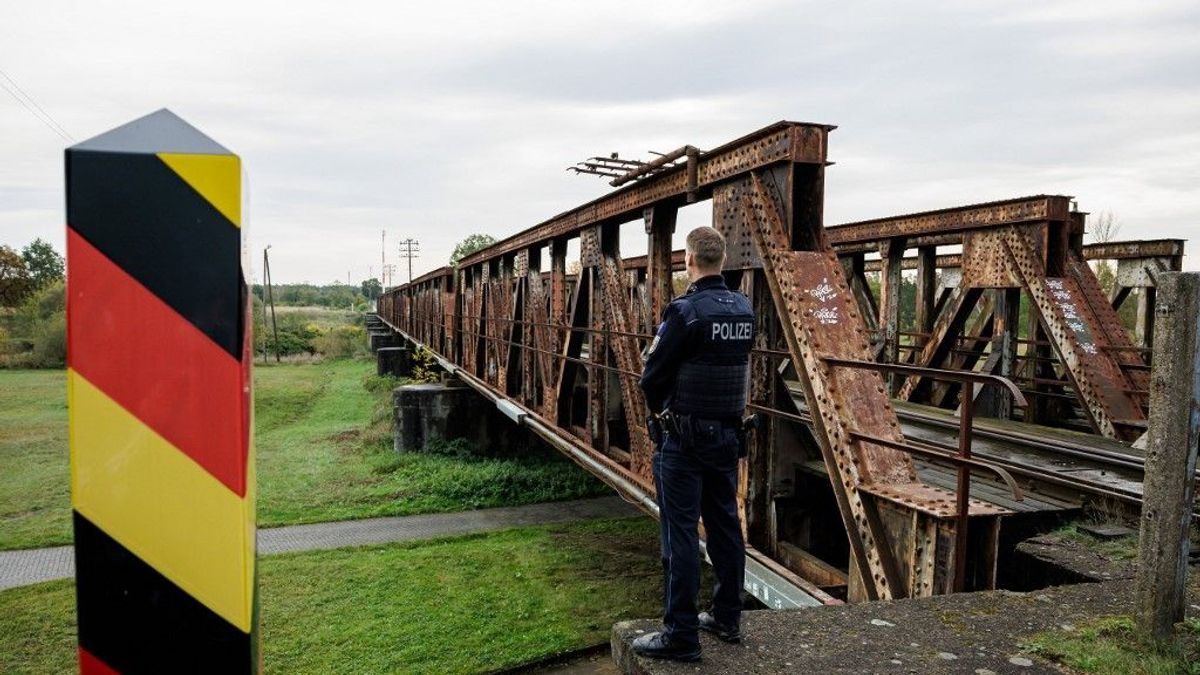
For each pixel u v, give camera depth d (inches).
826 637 126.6
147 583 51.4
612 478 330.3
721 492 123.6
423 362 1122.0
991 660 118.5
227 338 51.2
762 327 229.1
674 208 300.2
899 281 498.3
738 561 123.8
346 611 364.5
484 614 361.7
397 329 1861.5
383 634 337.4
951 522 148.3
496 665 307.0
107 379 50.4
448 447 753.0
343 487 643.5
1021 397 126.4
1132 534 204.7
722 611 124.3
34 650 319.6
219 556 52.0
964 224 427.5
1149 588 122.6
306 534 511.5
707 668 114.9
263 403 1179.9
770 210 216.1
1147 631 122.7
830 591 204.1
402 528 527.8
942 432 366.3
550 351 439.2
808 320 195.3
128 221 50.1
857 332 195.8
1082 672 114.0
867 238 514.3
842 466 180.7
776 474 228.5
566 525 528.7
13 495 609.6
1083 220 429.1
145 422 50.8
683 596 116.2
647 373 121.3
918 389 482.6
